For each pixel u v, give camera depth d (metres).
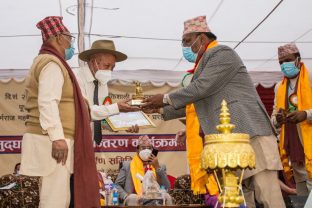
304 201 3.44
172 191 6.19
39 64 3.18
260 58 6.92
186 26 3.89
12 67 6.93
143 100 3.87
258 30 6.11
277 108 5.21
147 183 5.38
